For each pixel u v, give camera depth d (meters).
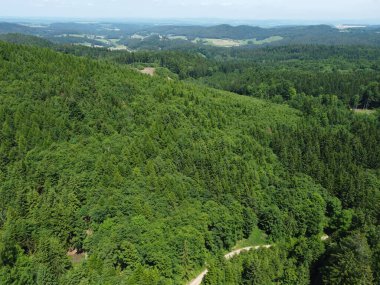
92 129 112.50
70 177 93.38
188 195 100.69
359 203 115.94
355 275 73.88
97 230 84.25
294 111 187.12
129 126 119.12
